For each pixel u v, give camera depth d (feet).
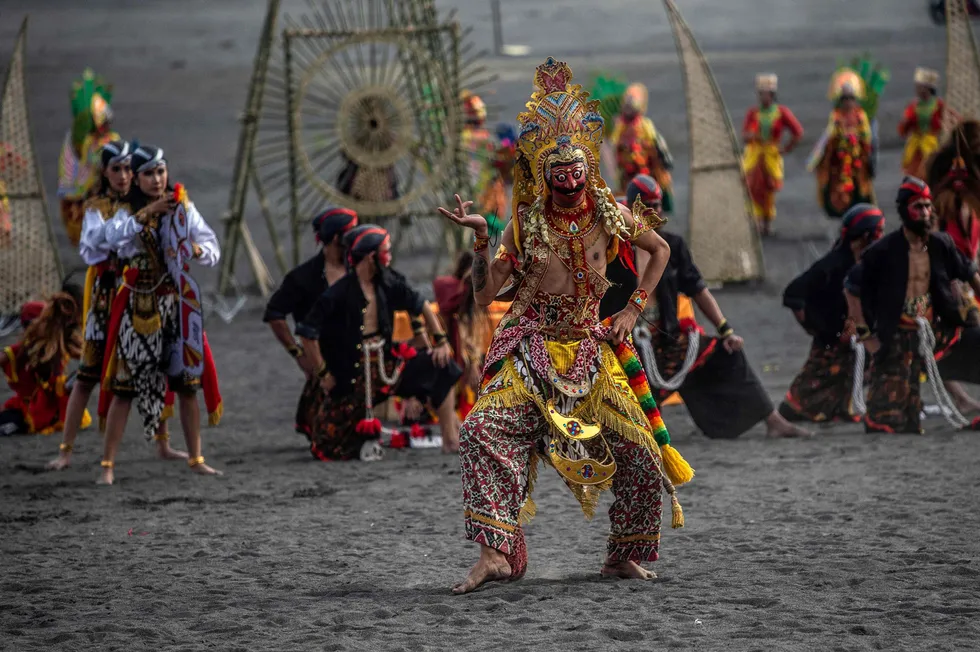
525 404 54.34
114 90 349.41
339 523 69.21
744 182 166.30
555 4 527.81
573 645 46.26
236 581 57.31
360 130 159.63
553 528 67.77
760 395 91.71
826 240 192.65
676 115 299.17
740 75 361.92
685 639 46.44
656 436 55.42
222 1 531.50
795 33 447.42
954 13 147.43
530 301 55.16
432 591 54.80
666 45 430.20
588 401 54.65
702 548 61.26
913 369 91.09
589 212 55.11
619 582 55.42
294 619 50.78
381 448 89.76
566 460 53.62
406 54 169.48
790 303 96.02
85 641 48.03
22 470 86.38
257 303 165.27
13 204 155.43
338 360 88.69
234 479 82.64
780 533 63.57
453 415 91.50
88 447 94.68
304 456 91.04
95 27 464.65
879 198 214.69
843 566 56.24
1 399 112.16
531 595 53.42
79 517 71.61
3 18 480.23
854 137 188.14
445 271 174.29
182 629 49.75
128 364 81.00
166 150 273.75
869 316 91.40
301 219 163.63
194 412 84.02
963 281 92.68
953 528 62.75
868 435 91.35
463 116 163.22
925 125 191.83
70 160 160.25
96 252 81.20
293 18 474.08
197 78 369.09
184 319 81.61
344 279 88.69
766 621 48.37
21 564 61.16
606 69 370.94
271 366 128.98
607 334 55.26
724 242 166.30
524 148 54.95
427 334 94.22
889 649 44.62
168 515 71.97
